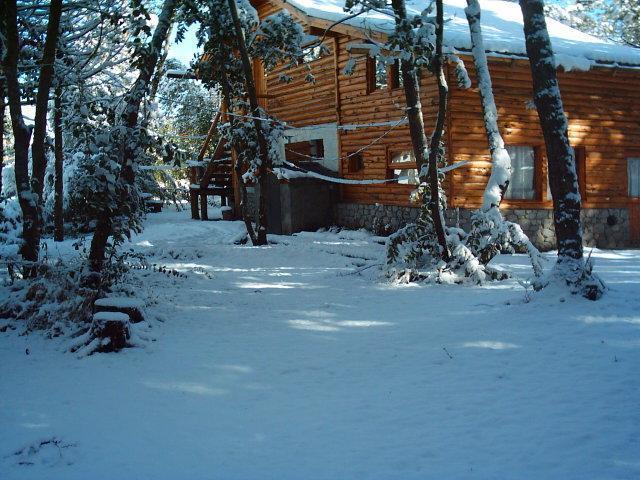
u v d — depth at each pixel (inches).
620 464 136.3
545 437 153.3
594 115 610.9
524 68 570.6
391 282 386.0
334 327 281.1
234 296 359.9
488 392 188.2
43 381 211.9
